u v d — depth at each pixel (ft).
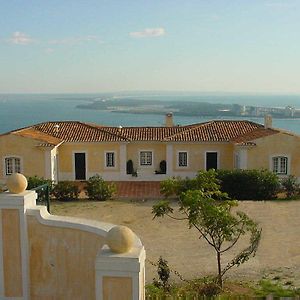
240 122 130.72
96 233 28.12
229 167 120.78
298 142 110.52
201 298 32.35
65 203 93.15
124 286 22.00
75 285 29.58
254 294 40.50
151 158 123.65
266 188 96.12
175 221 75.10
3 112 635.25
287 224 73.15
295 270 50.65
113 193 98.63
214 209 42.01
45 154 111.24
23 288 30.66
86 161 121.39
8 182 31.17
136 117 494.18
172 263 54.34
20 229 30.45
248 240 62.75
